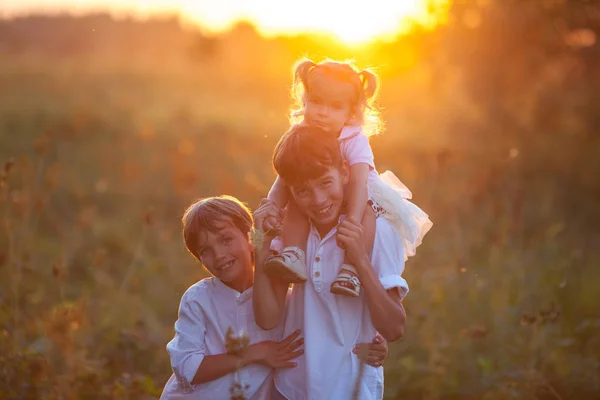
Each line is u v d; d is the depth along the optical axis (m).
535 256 10.99
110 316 8.77
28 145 18.59
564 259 10.80
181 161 16.31
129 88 26.56
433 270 10.77
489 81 23.58
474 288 9.15
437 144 20.05
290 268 4.41
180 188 15.08
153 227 12.99
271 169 16.39
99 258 9.60
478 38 23.19
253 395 4.62
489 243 10.62
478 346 8.19
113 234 12.96
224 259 4.57
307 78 5.01
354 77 4.98
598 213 16.59
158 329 8.77
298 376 4.57
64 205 14.27
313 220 4.63
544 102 24.72
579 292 9.01
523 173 18.98
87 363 7.27
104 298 9.55
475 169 17.00
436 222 13.47
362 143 4.88
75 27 41.78
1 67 28.78
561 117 25.03
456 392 7.56
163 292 10.20
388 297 4.42
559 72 25.22
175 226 13.69
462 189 14.73
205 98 25.59
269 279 4.54
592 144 23.44
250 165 17.11
